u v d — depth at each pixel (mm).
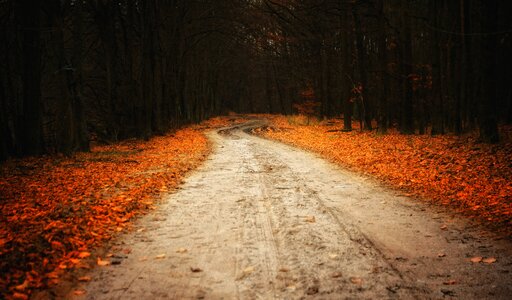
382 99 25547
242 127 41688
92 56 32500
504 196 8352
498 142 15125
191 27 41344
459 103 21016
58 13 18438
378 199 8922
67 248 5879
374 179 11461
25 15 18250
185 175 12766
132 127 29500
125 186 10641
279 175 12438
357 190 9961
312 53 43469
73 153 18781
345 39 29312
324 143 22469
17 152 19828
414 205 8305
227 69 71625
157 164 15383
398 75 25141
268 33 45531
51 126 25047
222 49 59656
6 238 6004
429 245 5863
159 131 31141
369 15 26047
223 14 41969
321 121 40781
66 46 28344
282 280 4734
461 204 8164
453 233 6398
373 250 5684
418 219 7250
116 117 29609
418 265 5113
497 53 22625
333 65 43188
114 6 27219
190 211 8125
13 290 4473
